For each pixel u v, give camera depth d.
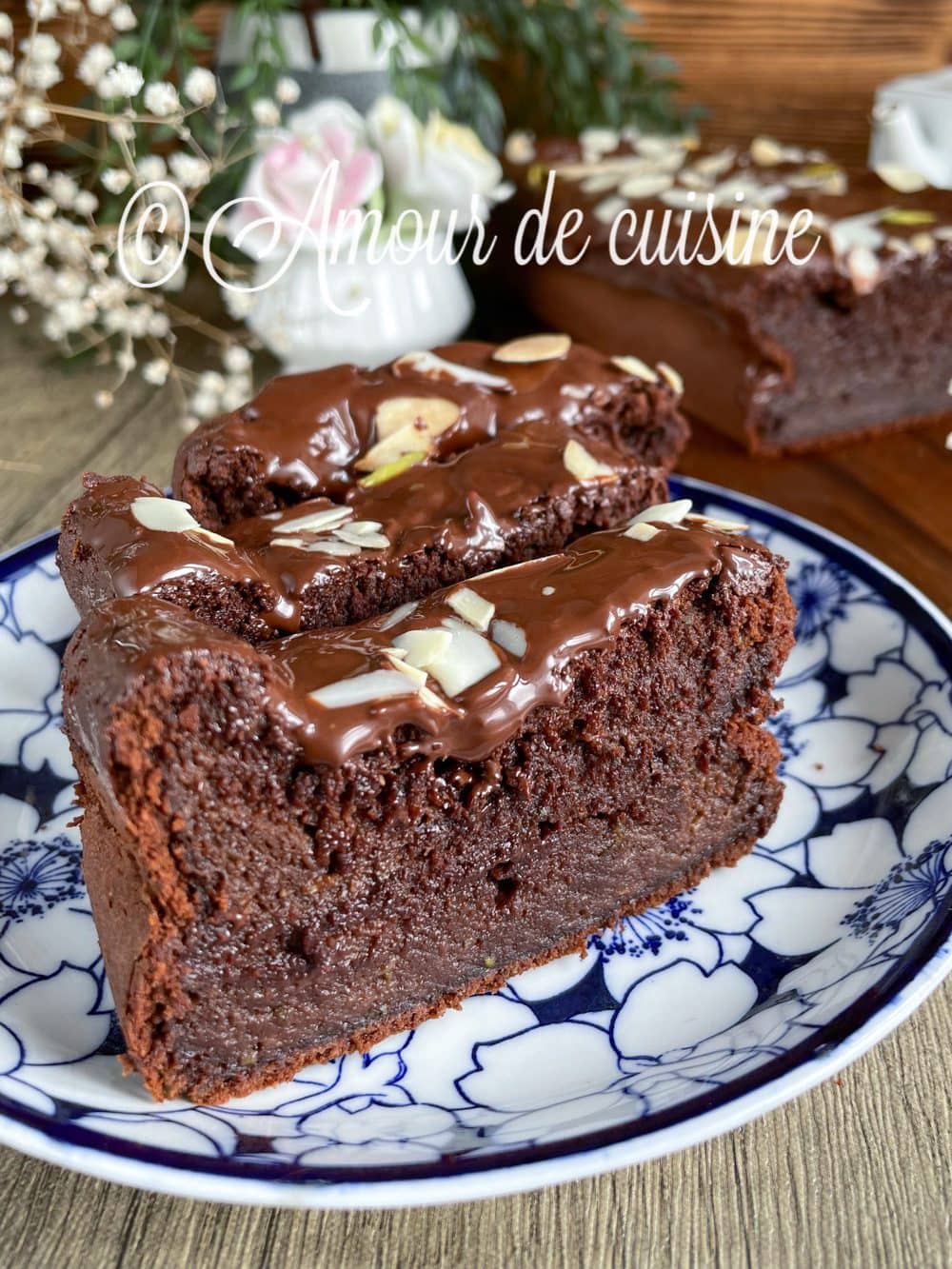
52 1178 0.18
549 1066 0.19
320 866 0.19
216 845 0.18
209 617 0.22
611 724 0.21
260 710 0.18
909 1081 0.19
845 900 0.22
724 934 0.22
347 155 0.35
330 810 0.19
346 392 0.27
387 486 0.25
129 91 0.32
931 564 0.32
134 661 0.17
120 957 0.19
